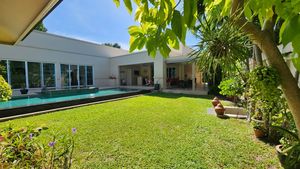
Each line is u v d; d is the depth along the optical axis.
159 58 15.96
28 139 2.06
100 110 7.62
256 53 3.09
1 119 5.98
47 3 1.79
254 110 4.61
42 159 1.86
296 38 0.61
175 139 4.19
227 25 1.50
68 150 2.10
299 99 1.09
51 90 13.16
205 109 7.61
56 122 5.75
